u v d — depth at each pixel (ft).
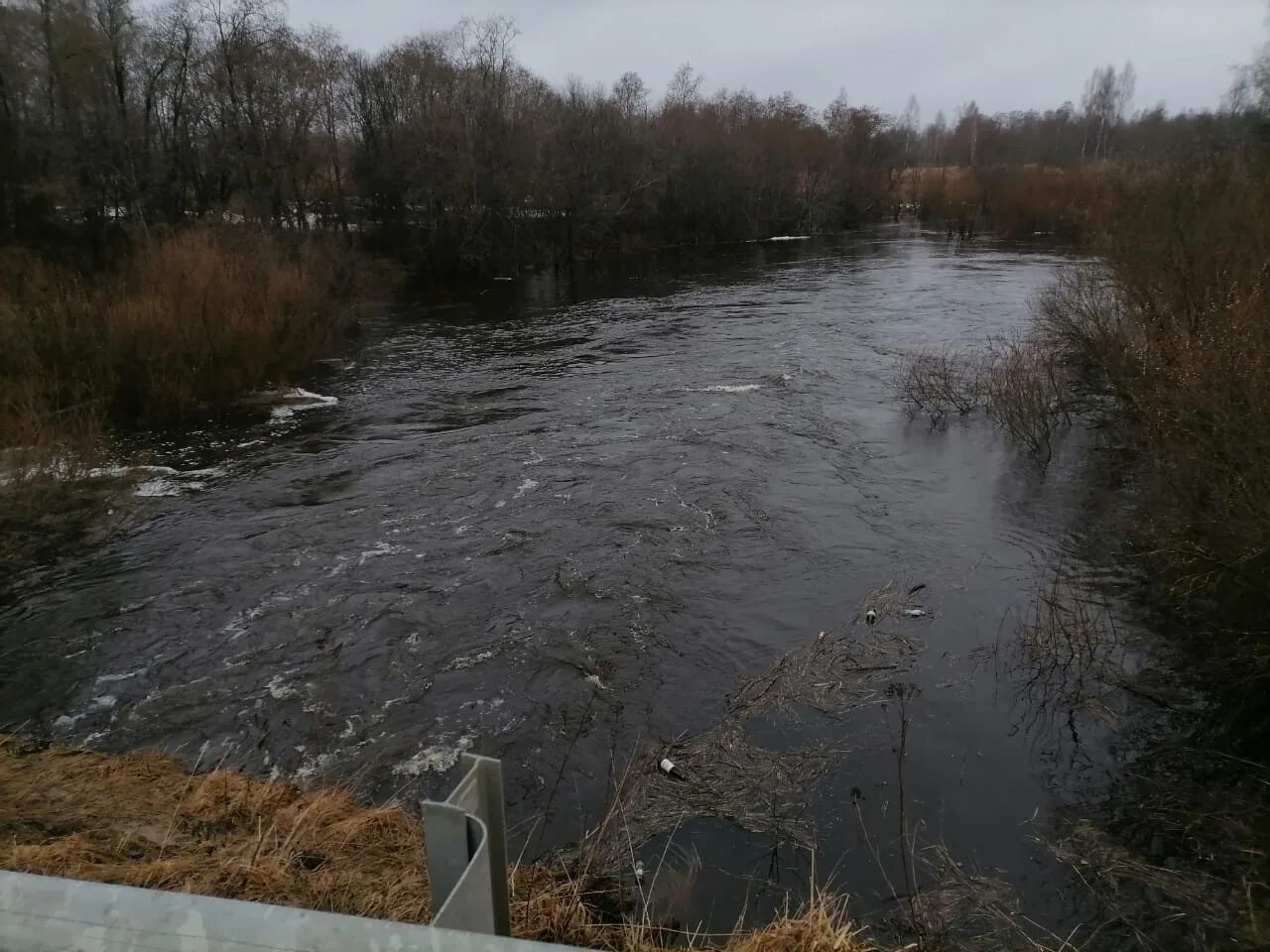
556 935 13.61
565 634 26.58
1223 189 46.42
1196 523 25.45
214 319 58.49
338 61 128.16
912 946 14.48
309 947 4.38
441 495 39.50
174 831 15.93
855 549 32.32
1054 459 41.75
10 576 31.91
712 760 20.39
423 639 26.63
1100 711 21.93
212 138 106.42
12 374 48.19
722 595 28.91
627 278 127.44
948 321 79.66
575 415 53.06
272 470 44.01
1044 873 16.76
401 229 124.98
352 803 18.60
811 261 141.38
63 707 23.54
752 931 13.65
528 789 19.74
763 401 54.34
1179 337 32.27
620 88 175.42
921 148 415.64
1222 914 15.51
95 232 84.38
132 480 42.04
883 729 21.45
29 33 84.53
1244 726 21.09
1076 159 256.73
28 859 13.62
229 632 27.50
